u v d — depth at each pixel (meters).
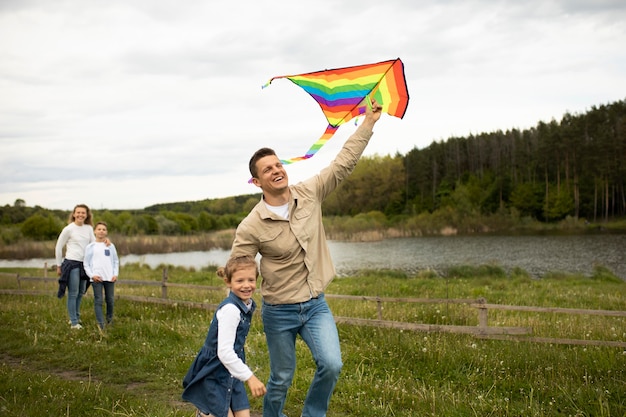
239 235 3.87
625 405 4.73
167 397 5.48
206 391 3.62
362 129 4.20
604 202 78.62
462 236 56.56
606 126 80.88
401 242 49.94
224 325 3.56
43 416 4.54
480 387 5.59
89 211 8.91
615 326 7.93
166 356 6.82
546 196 77.81
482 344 6.90
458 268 21.02
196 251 53.97
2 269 24.52
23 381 5.51
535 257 32.06
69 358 6.79
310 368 6.21
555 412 4.67
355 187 94.81
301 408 5.15
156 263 38.31
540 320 9.17
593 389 5.03
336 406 5.11
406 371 6.06
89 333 8.03
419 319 8.97
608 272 20.14
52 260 45.25
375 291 14.54
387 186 93.12
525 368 5.86
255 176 3.89
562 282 17.78
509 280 18.31
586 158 79.69
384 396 5.22
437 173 98.00
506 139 99.56
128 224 65.88
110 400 5.09
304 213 3.93
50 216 62.84
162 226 70.25
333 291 14.70
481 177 96.31
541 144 87.56
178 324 8.51
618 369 5.64
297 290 3.91
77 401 4.96
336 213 95.44
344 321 8.04
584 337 7.25
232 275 3.63
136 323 8.62
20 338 7.76
